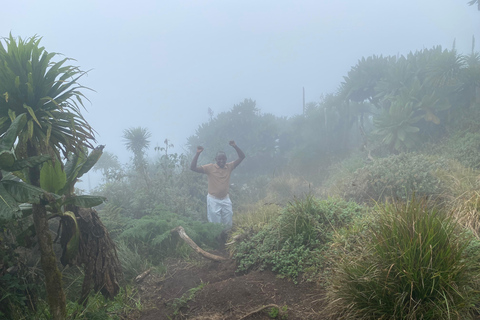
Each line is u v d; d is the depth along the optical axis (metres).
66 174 4.09
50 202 3.26
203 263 5.34
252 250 4.78
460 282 2.67
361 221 4.18
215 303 3.81
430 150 10.06
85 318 3.80
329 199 5.47
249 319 3.36
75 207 4.27
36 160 3.04
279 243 4.59
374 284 2.83
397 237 2.89
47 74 3.48
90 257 4.32
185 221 6.66
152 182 8.57
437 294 2.65
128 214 7.50
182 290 4.52
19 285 3.88
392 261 2.84
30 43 3.43
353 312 2.85
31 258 4.73
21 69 3.36
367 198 6.24
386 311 2.74
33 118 3.27
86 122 3.65
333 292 3.11
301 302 3.47
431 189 5.58
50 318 3.73
